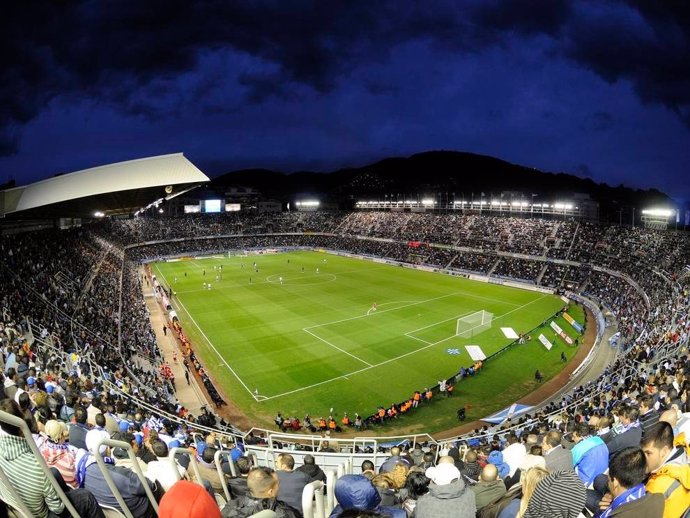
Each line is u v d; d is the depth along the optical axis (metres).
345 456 15.09
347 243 112.50
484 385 34.47
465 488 4.78
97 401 11.96
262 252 111.06
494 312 54.62
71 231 66.38
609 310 54.94
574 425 13.61
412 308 55.62
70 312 36.00
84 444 8.22
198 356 39.88
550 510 3.75
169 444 11.05
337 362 38.16
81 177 20.36
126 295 54.91
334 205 177.50
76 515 3.93
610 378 27.84
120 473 4.85
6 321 23.69
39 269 41.47
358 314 52.56
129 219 110.75
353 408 30.75
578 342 44.44
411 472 8.38
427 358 39.09
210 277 75.62
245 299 59.88
